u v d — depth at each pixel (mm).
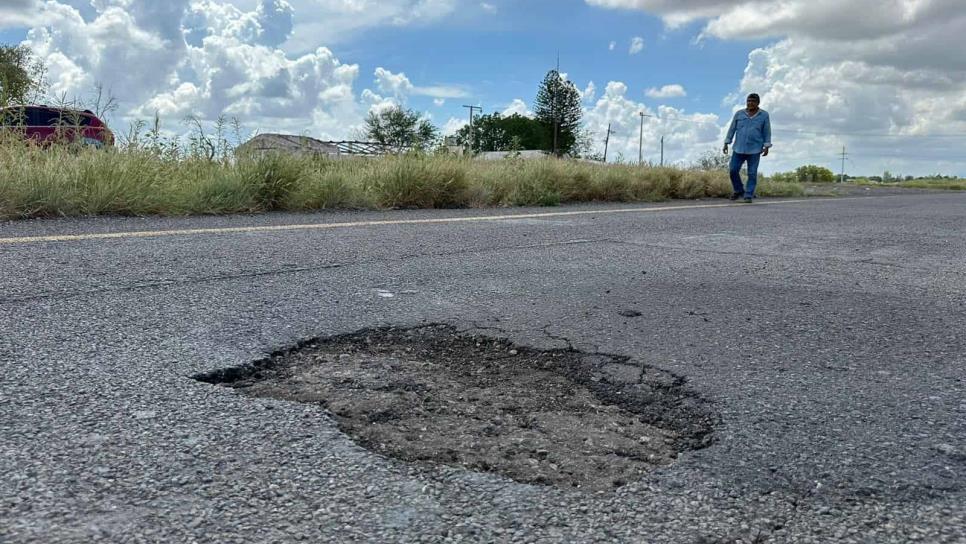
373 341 2336
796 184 17953
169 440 1500
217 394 1779
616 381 2004
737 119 12266
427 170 9312
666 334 2502
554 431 1640
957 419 1746
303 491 1311
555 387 1948
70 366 1941
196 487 1312
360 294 3006
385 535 1177
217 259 3789
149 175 6805
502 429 1644
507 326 2553
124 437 1507
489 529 1204
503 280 3441
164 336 2268
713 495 1342
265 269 3531
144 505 1243
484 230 5738
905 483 1403
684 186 13734
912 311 2957
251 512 1234
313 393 1839
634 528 1219
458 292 3117
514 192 10328
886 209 10266
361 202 8438
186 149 8242
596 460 1488
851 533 1221
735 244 5246
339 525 1202
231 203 7270
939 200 14312
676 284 3467
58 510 1216
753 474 1431
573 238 5324
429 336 2410
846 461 1497
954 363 2221
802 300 3145
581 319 2686
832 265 4266
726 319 2748
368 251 4285
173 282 3129
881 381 2031
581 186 11711
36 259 3605
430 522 1220
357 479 1363
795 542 1191
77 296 2789
